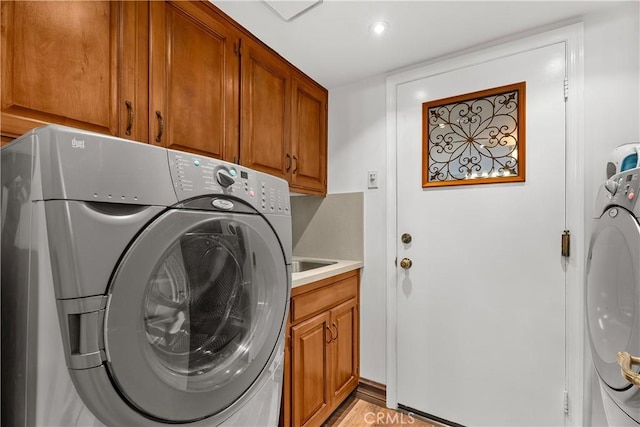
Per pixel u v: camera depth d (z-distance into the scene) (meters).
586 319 1.39
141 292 0.64
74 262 0.55
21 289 0.61
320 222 2.25
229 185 0.85
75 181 0.56
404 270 1.90
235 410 0.87
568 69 1.46
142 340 0.65
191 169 0.76
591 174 1.41
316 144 2.12
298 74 1.94
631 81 1.35
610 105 1.38
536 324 1.52
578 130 1.44
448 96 1.77
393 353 1.92
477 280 1.67
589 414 1.40
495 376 1.62
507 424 1.58
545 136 1.51
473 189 1.69
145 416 0.66
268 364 0.99
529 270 1.54
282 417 1.40
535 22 1.49
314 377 1.59
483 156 1.67
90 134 0.60
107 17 1.05
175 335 0.76
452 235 1.75
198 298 0.83
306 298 1.54
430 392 1.80
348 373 1.92
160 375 0.69
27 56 0.87
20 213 0.61
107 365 0.59
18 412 0.61
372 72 1.99
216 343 0.87
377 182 2.02
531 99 1.55
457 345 1.72
